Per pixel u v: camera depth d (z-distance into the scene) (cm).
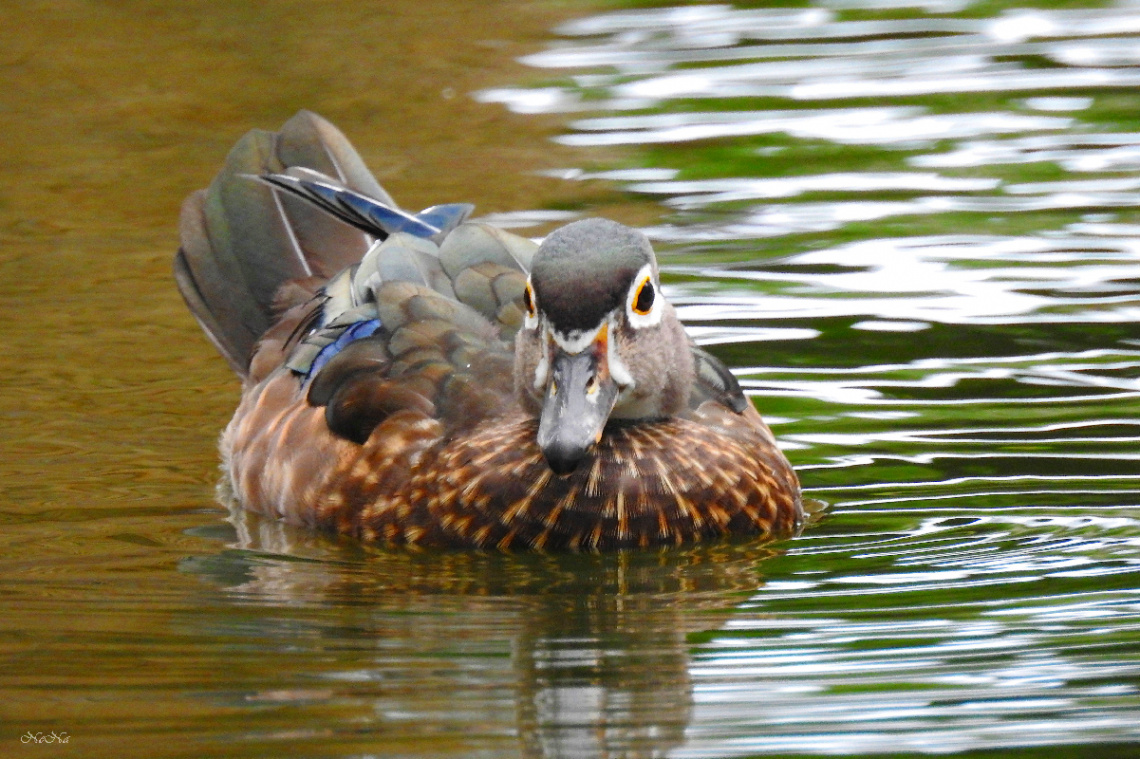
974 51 2339
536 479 1148
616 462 1149
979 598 1059
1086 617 1023
